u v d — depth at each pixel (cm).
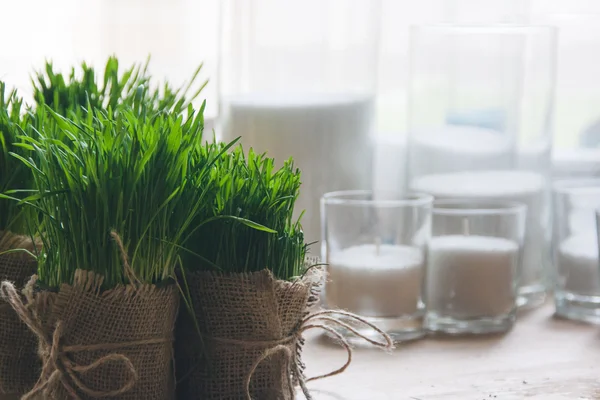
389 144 143
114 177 89
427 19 140
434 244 114
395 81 142
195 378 95
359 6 125
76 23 145
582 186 130
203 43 144
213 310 93
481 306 113
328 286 112
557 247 119
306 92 125
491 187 123
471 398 99
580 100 133
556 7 141
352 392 100
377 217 112
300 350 97
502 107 124
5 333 95
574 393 100
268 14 124
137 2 144
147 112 102
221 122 126
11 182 96
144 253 90
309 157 122
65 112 103
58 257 91
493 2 137
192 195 91
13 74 144
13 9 143
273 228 94
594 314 117
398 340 110
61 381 90
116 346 90
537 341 111
